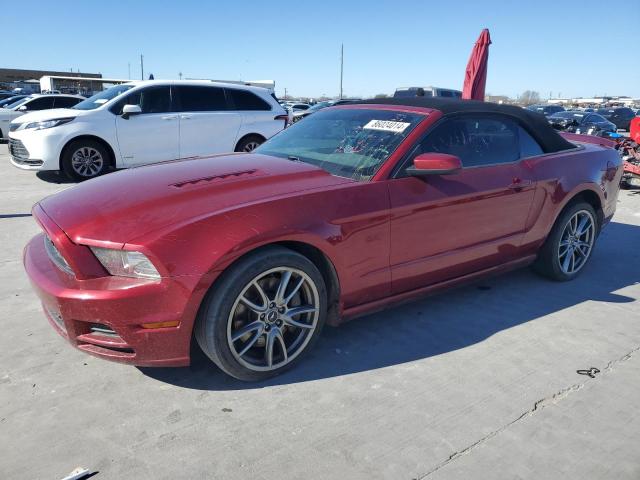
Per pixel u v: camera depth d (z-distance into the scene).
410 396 2.67
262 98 10.16
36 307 3.63
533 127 4.04
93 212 2.63
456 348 3.18
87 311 2.40
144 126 8.95
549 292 4.12
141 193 2.78
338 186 2.94
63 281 2.51
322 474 2.12
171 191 2.78
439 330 3.42
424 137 3.30
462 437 2.35
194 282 2.41
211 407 2.54
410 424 2.44
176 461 2.18
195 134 9.37
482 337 3.33
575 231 4.34
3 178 9.09
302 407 2.56
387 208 3.01
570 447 2.31
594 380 2.85
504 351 3.15
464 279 3.62
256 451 2.24
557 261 4.23
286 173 3.06
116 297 2.35
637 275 4.59
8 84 63.59
